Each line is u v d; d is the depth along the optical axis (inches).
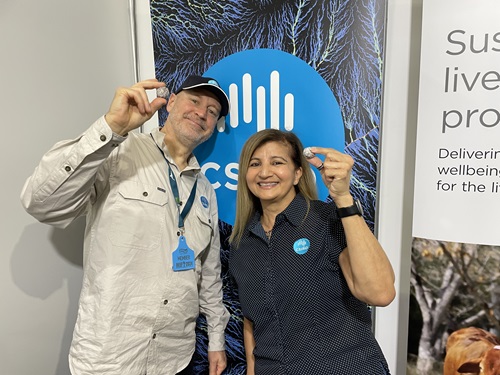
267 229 49.4
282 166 46.9
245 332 53.9
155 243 47.9
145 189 48.1
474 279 50.9
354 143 57.1
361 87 55.7
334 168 37.6
